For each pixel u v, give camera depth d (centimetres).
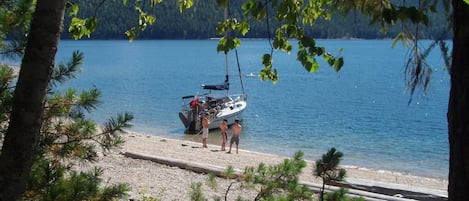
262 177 487
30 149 375
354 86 5800
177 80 6328
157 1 605
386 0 318
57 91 480
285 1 402
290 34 423
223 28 507
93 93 501
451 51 274
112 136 508
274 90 5378
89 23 499
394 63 9469
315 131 3025
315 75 7212
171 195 1091
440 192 1156
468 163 263
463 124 261
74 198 410
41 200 402
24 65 369
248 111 3816
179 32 17312
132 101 4347
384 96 4847
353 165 2108
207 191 1063
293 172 482
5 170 370
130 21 15538
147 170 1346
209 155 1905
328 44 11244
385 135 2939
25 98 368
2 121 442
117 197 489
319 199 454
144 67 8331
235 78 6638
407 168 2067
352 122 3391
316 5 492
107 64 8831
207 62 9531
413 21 298
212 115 2781
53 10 367
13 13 448
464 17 258
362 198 461
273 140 2708
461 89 261
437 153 2427
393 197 1088
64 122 485
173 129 3030
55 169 428
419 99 303
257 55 11494
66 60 483
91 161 511
